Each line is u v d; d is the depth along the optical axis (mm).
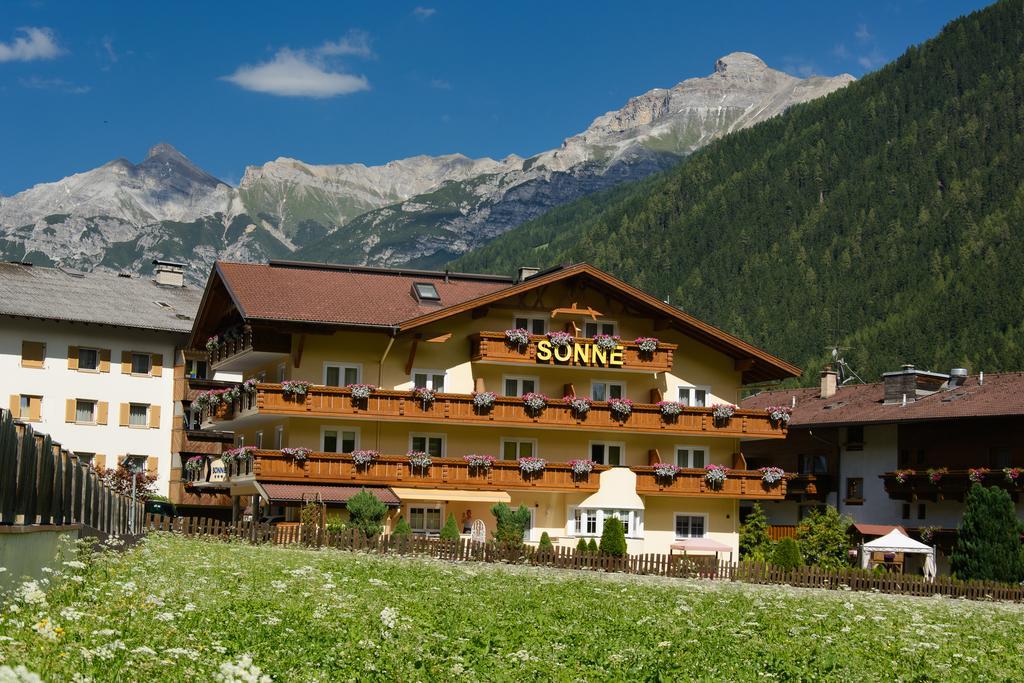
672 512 60875
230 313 60469
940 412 71188
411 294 59031
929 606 39250
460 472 55969
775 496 61281
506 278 63562
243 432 62375
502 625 22453
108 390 74125
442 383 57594
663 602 31438
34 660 12438
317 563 33656
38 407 72000
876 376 167375
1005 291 168500
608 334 60438
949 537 68625
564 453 59812
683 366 62000
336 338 55906
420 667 16172
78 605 16984
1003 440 68062
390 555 43688
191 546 37938
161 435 75562
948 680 20203
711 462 62375
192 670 13203
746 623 26203
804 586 47875
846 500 77312
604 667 18266
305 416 54219
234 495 60562
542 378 59625
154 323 74938
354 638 17859
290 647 16297
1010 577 52625
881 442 75500
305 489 53344
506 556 46062
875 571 49406
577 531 58031
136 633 15703
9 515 18734
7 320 71500
